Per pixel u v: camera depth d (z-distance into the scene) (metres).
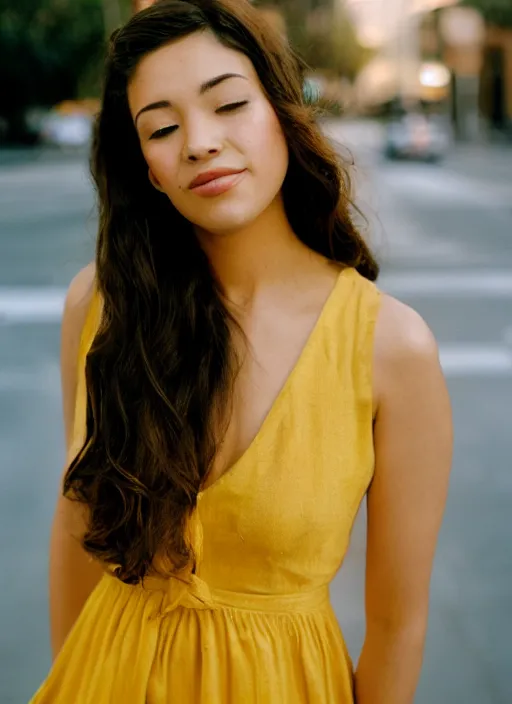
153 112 1.10
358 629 3.02
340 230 1.23
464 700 2.70
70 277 9.49
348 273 1.20
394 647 1.19
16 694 2.75
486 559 3.52
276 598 1.13
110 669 1.18
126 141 1.23
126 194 1.25
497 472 4.36
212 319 1.17
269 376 1.15
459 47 34.69
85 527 1.31
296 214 1.23
